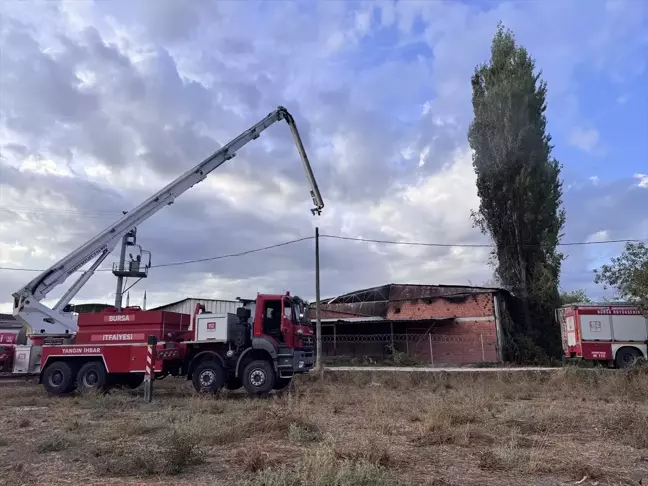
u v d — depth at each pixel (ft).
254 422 32.71
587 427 32.58
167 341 55.52
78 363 57.21
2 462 24.44
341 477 18.86
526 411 36.58
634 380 53.98
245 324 55.67
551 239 98.43
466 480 20.98
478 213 104.01
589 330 80.28
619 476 21.50
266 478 19.02
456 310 102.58
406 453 25.82
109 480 21.11
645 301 66.18
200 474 21.95
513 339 96.48
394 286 113.39
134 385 60.64
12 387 65.16
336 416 38.45
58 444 27.45
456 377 67.00
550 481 20.89
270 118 91.40
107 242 70.79
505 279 100.37
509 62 104.37
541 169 99.71
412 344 104.73
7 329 85.20
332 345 113.09
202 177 80.33
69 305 69.26
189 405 43.75
